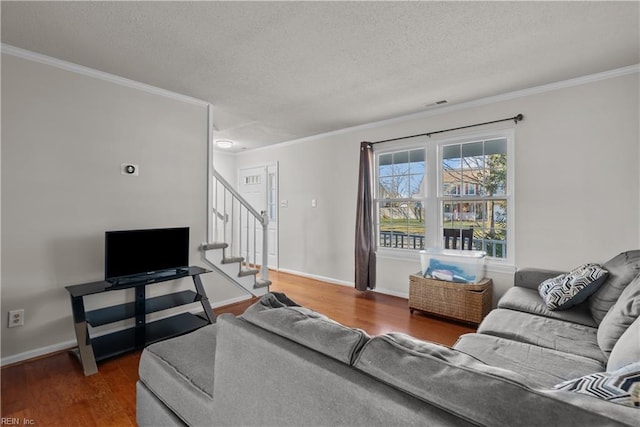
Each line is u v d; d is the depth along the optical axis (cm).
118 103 286
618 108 267
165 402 143
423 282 336
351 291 436
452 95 328
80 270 265
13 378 213
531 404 61
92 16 193
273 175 584
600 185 276
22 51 234
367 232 421
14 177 234
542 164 304
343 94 324
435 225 379
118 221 287
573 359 154
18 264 236
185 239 306
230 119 414
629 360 116
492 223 342
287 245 553
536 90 305
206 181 353
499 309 230
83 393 198
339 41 223
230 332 112
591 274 213
